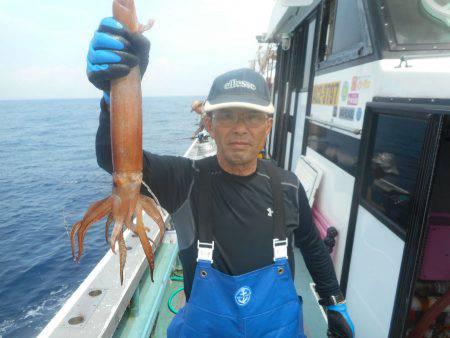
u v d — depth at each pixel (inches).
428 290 92.4
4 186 1509.6
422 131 69.7
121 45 38.5
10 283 663.8
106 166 52.4
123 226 42.6
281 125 282.2
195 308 53.4
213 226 54.9
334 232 117.6
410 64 75.7
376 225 87.5
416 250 69.3
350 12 119.4
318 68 159.9
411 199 71.1
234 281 52.2
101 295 90.8
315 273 73.2
